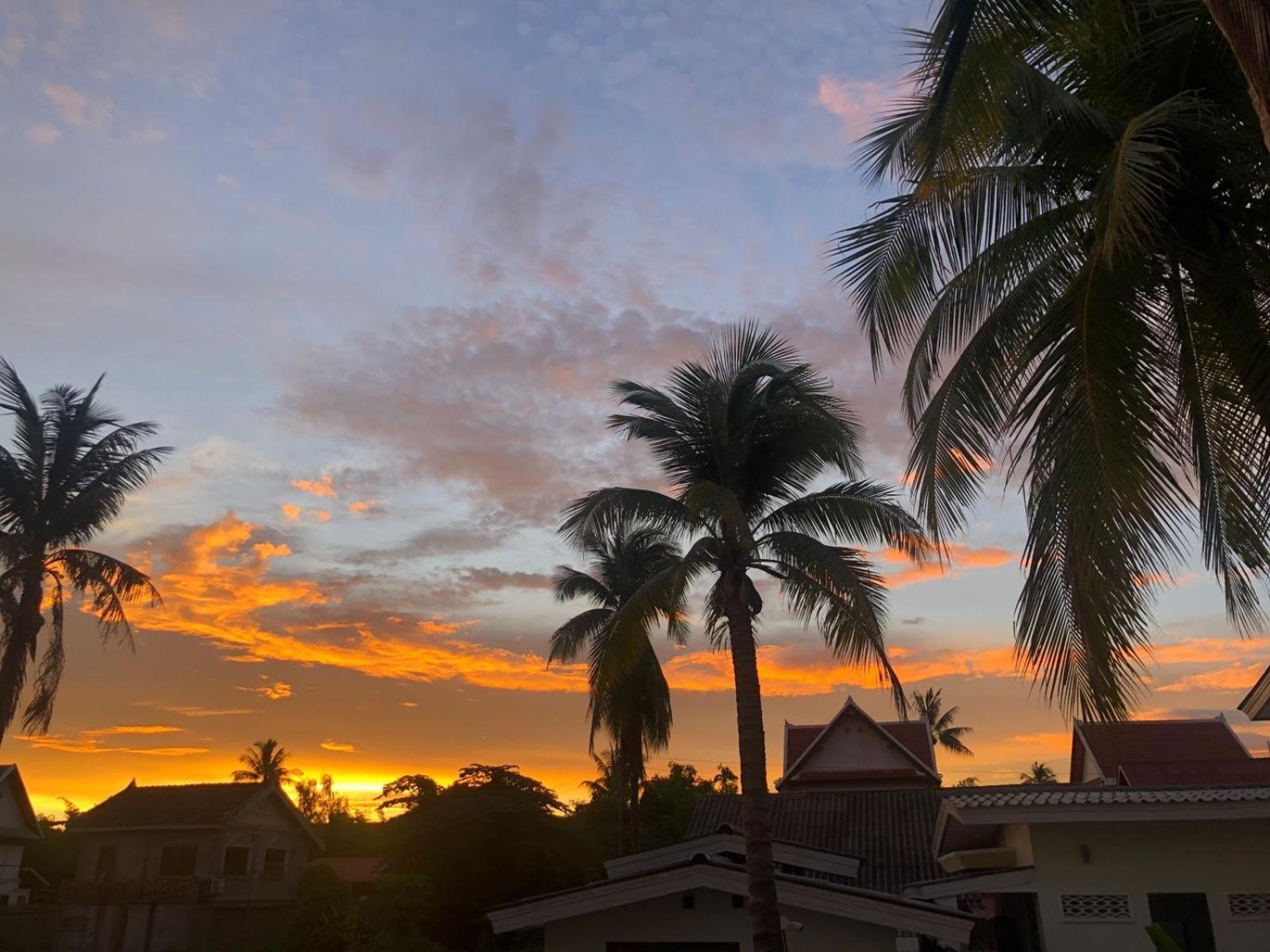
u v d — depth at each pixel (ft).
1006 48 20.65
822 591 47.34
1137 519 22.39
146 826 109.40
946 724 223.51
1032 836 46.47
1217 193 24.45
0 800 108.58
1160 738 98.94
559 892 49.08
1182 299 25.50
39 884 140.97
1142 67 25.41
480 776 115.44
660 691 99.71
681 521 49.47
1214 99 24.66
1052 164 26.94
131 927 100.68
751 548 41.47
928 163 21.27
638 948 48.34
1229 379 24.58
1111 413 23.43
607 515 48.98
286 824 120.78
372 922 94.12
